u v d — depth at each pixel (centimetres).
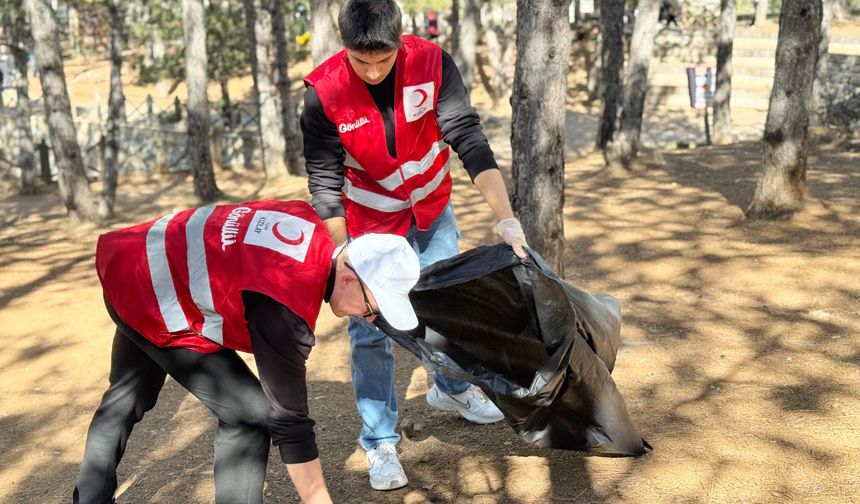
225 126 2419
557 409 291
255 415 254
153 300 243
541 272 269
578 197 1002
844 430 316
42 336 727
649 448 312
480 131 301
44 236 1359
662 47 2700
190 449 409
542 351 283
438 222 328
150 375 277
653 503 281
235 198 1656
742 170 1063
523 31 373
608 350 301
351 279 231
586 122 2266
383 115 292
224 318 237
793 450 304
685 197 921
